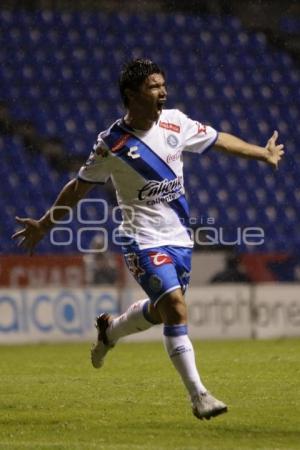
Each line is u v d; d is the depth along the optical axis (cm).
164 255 1977
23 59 6562
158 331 4822
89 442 1705
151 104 1947
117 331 2395
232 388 2548
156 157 1995
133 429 1859
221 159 6272
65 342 4684
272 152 2111
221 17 7231
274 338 4875
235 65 7012
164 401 2289
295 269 5334
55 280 4881
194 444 1666
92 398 2366
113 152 1984
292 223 6241
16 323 4672
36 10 6769
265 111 6856
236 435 1773
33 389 2577
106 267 4931
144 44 6925
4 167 6069
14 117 6312
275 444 1669
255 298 4959
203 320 4850
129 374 2964
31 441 1725
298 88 7025
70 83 6550
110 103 6544
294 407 2169
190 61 6950
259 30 7231
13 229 5747
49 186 6059
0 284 4800
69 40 6738
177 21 7100
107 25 6900
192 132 2070
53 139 6294
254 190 6272
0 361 3562
